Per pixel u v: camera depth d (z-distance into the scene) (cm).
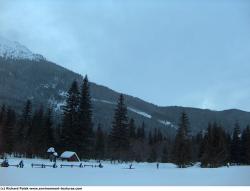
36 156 10550
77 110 10044
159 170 6712
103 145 11450
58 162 8131
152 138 15212
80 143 9856
